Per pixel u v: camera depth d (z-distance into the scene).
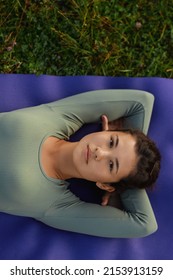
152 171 1.79
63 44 2.08
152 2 2.14
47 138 1.80
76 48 2.08
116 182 1.79
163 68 2.12
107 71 2.10
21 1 2.06
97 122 1.95
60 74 2.06
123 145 1.70
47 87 2.02
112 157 1.68
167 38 2.14
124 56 2.12
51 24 2.07
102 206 1.90
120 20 2.12
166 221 2.00
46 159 1.80
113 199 1.97
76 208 1.86
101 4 2.11
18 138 1.73
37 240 1.96
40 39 2.06
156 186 2.01
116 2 2.12
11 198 1.75
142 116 1.91
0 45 2.04
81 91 2.03
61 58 2.08
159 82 2.06
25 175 1.72
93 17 2.09
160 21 2.14
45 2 2.07
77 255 1.97
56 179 1.81
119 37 2.12
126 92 1.93
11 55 2.04
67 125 1.86
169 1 2.14
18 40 2.06
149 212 1.91
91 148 1.69
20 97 2.00
